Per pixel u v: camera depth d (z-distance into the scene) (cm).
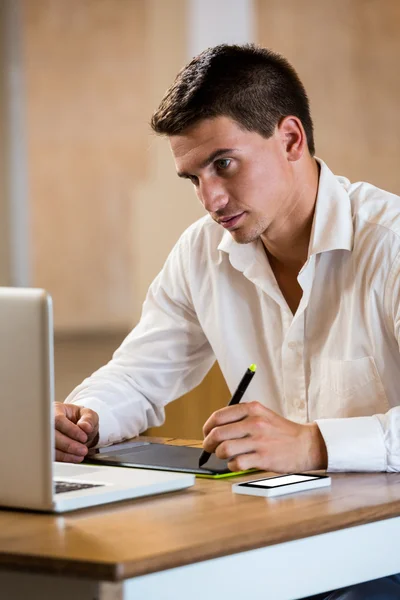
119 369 241
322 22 905
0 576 131
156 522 142
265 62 204
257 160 199
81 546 128
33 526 140
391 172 912
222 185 199
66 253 1095
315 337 218
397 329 202
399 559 160
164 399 246
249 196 200
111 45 1066
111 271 1096
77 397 231
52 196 1091
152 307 250
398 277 204
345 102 912
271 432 180
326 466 183
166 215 612
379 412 211
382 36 898
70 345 1026
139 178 1074
